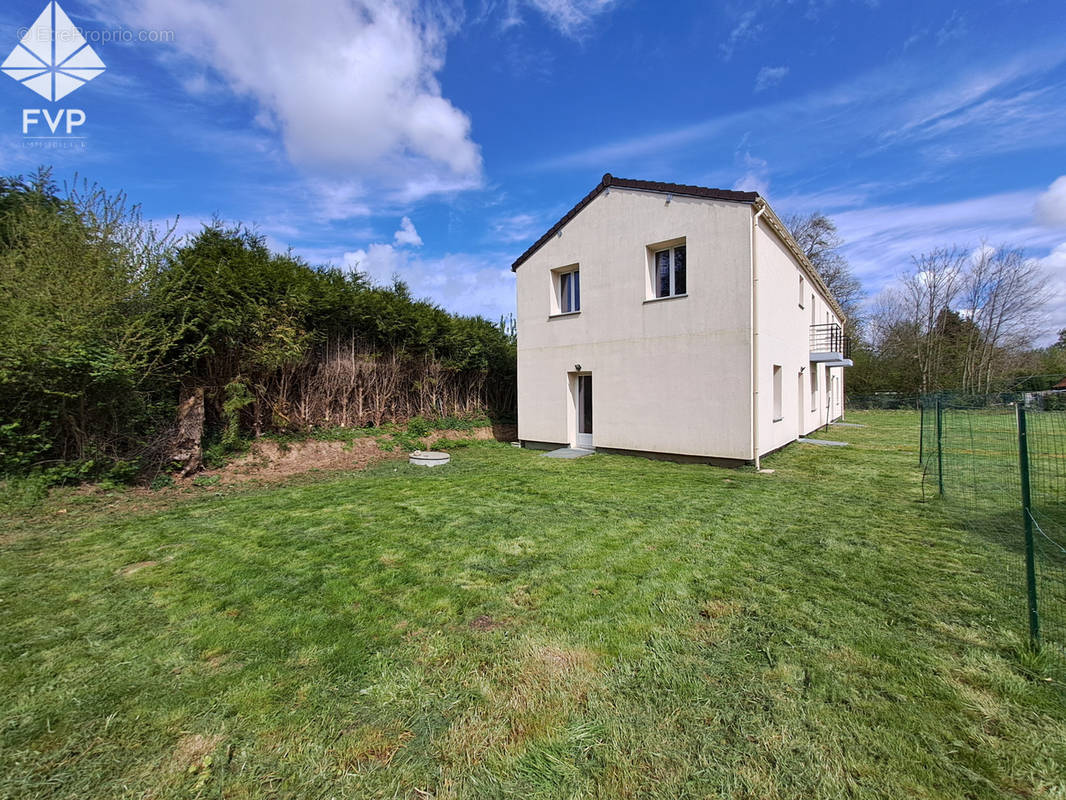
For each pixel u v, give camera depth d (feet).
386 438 37.68
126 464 22.95
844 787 5.63
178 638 9.18
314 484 25.68
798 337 42.91
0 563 13.34
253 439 31.09
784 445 37.35
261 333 29.30
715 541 14.99
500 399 54.70
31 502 19.35
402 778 5.78
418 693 7.41
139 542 15.25
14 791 5.55
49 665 8.23
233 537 15.71
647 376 33.71
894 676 7.84
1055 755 6.09
